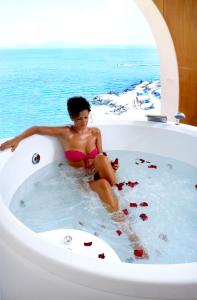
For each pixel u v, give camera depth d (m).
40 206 1.75
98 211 1.68
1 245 1.05
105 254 1.16
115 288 0.84
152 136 2.30
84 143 2.11
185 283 0.82
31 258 0.95
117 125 2.37
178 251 1.41
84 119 2.06
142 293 0.83
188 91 2.63
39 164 2.12
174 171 2.10
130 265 0.89
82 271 0.87
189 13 2.42
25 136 1.98
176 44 2.51
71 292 0.90
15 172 1.84
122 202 1.76
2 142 1.90
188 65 2.56
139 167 2.16
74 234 1.26
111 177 1.86
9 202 1.71
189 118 2.70
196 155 2.09
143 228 1.56
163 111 2.83
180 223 1.60
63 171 2.12
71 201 1.78
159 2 2.39
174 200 1.78
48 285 0.93
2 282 1.10
